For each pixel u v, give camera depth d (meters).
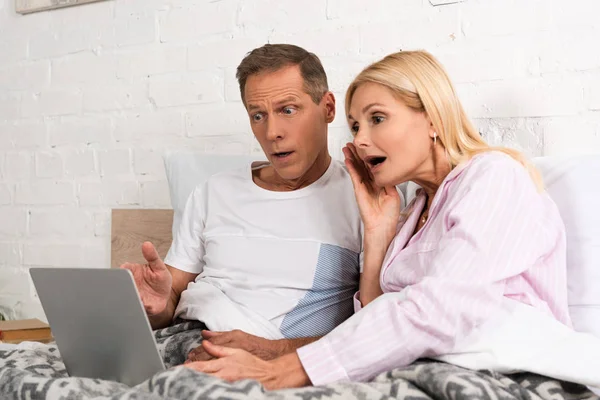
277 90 1.41
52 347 1.40
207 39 2.10
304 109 1.43
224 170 1.75
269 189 1.55
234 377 1.02
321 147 1.49
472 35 1.71
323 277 1.44
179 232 1.62
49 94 2.41
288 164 1.44
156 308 1.33
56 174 2.39
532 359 1.01
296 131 1.42
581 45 1.58
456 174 1.18
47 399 0.98
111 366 1.10
